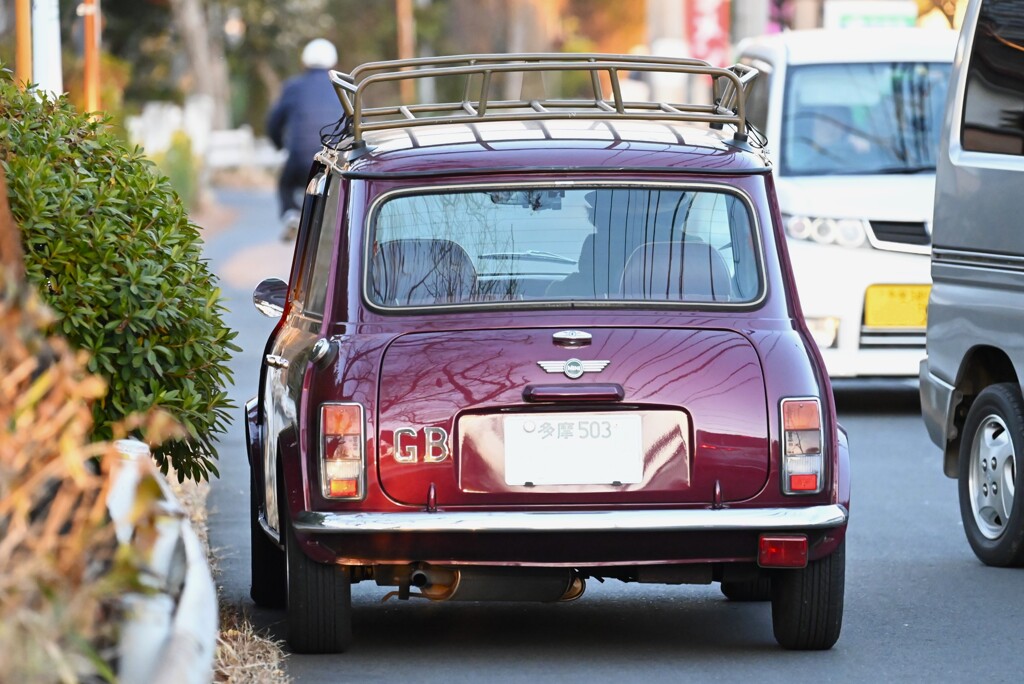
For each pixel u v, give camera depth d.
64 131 13.58
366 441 11.50
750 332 11.96
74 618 6.47
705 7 51.84
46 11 20.48
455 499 11.48
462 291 12.06
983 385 16.66
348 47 136.25
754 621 13.63
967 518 16.31
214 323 13.23
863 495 19.52
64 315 12.45
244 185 104.50
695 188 12.38
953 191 16.56
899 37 28.64
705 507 11.59
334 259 12.18
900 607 14.19
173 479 18.06
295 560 11.90
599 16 159.38
